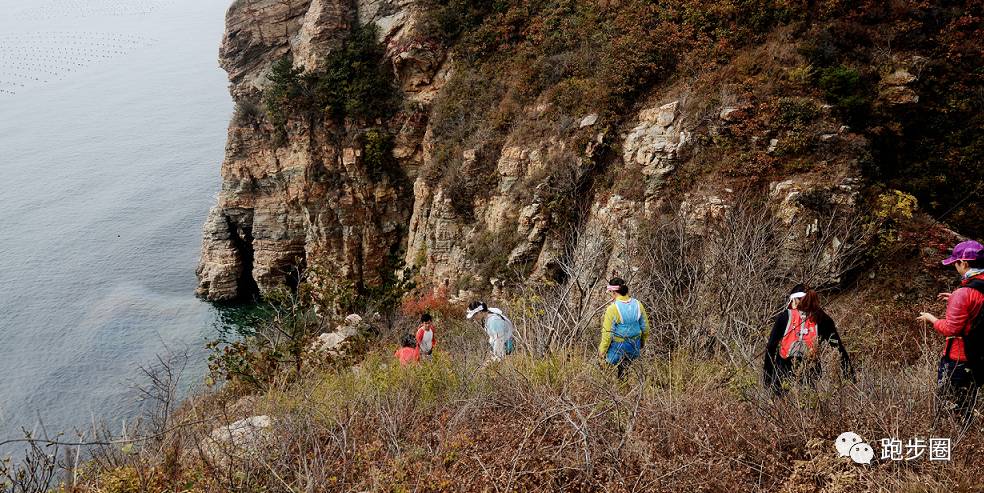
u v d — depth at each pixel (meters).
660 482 4.34
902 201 15.12
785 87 17.55
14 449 16.78
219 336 30.42
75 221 51.25
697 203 16.44
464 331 13.60
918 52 18.34
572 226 18.69
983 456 4.37
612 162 19.42
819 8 19.25
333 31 29.42
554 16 24.20
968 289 5.03
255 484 4.52
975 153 16.84
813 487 4.32
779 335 6.04
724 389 6.07
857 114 17.31
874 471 4.36
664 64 20.08
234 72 35.78
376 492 4.34
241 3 34.66
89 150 73.00
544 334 8.88
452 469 4.61
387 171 29.48
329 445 5.09
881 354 8.62
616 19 22.11
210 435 5.30
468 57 26.31
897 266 14.27
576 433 4.89
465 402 5.79
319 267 14.47
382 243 30.12
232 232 34.72
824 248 14.14
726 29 19.88
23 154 71.94
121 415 22.09
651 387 6.12
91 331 31.78
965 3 18.97
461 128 24.95
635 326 7.17
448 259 23.69
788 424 4.96
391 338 14.23
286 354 11.05
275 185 31.84
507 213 21.17
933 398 4.89
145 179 62.53
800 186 15.41
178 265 41.59
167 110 90.81
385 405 5.92
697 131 17.70
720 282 10.38
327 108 28.91
